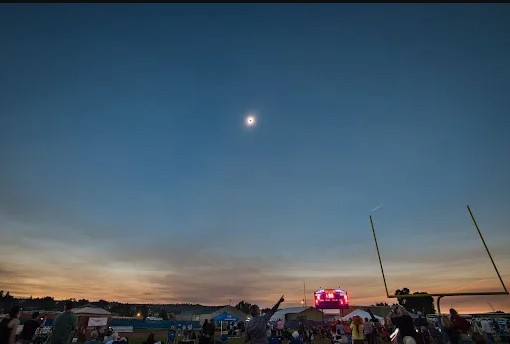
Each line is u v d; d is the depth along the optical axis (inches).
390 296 379.2
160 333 1718.8
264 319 253.8
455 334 355.9
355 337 564.4
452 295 356.2
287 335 851.4
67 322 320.2
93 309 1423.5
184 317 2930.6
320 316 2402.8
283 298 264.2
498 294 344.2
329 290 1918.1
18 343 405.4
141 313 3390.7
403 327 303.7
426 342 474.0
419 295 364.5
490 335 814.5
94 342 705.6
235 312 2496.3
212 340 628.4
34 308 1792.6
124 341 692.7
